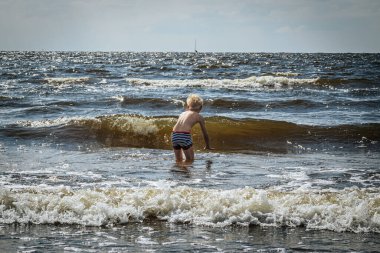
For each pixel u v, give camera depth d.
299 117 17.28
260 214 5.77
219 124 14.09
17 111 18.09
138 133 13.55
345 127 13.91
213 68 61.06
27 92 26.80
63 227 5.50
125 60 104.94
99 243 5.02
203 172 8.93
